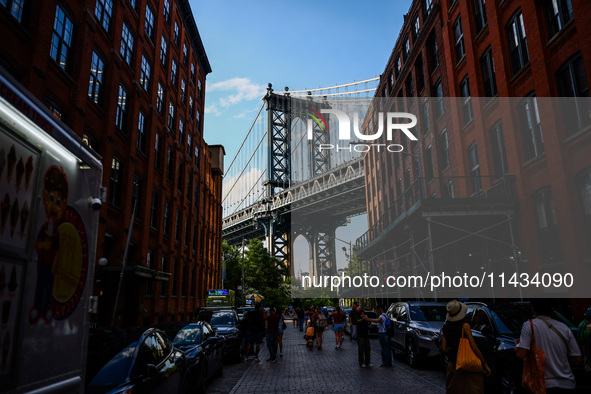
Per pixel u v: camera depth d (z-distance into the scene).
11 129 2.54
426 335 11.26
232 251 69.06
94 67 17.52
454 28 24.31
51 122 3.02
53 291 3.02
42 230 2.89
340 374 10.83
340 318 17.84
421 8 30.03
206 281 42.41
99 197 3.86
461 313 5.32
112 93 18.73
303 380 10.08
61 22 14.90
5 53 11.73
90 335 5.38
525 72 16.91
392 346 13.97
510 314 8.02
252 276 66.81
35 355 2.76
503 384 7.18
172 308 28.30
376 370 11.40
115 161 19.78
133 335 5.62
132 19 21.78
